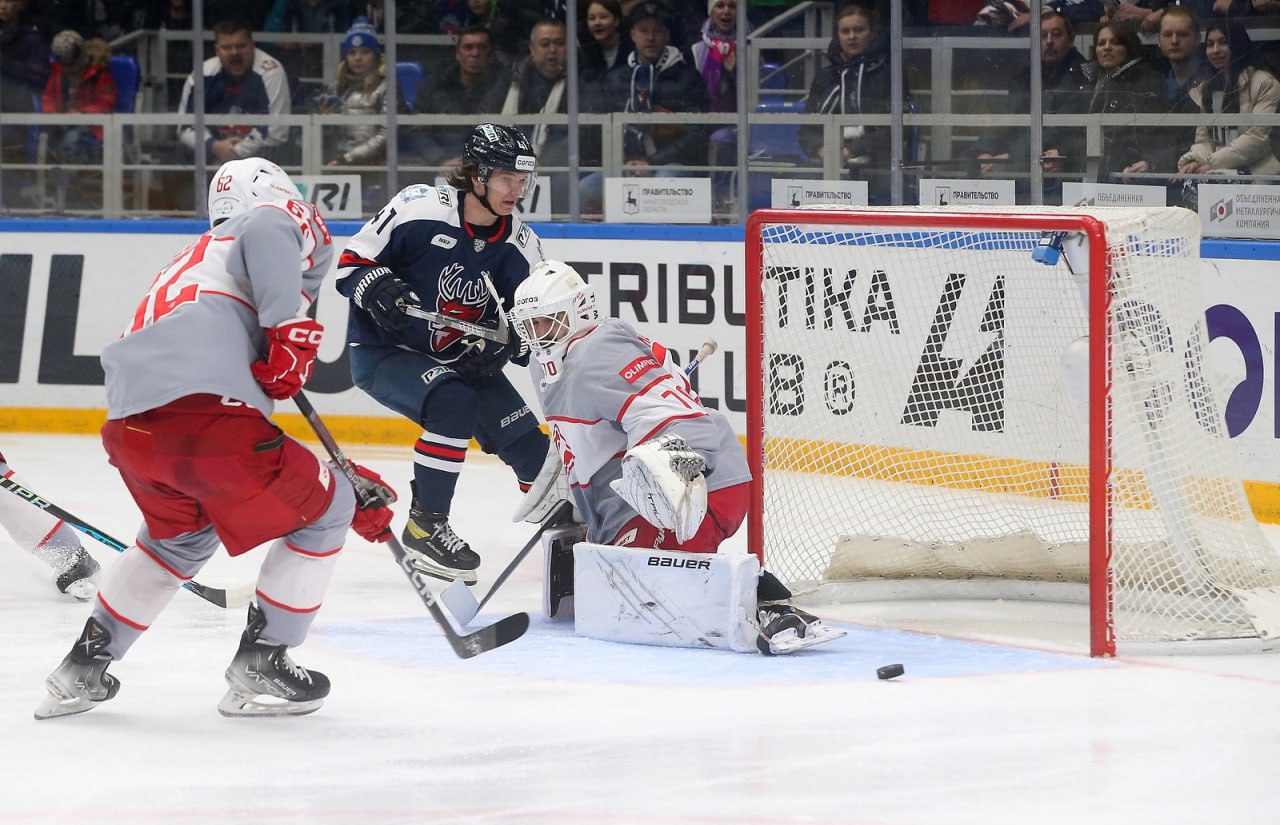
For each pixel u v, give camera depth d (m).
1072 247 8.91
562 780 6.74
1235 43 14.43
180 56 18.11
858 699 7.98
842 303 11.73
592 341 9.17
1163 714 7.73
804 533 10.81
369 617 10.00
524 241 10.96
